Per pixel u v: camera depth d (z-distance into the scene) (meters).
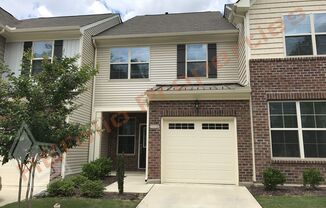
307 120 9.76
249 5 10.44
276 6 10.63
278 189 8.85
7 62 13.24
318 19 10.43
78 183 8.81
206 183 9.94
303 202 7.18
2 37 13.30
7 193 9.09
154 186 9.41
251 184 9.51
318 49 10.23
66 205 7.07
